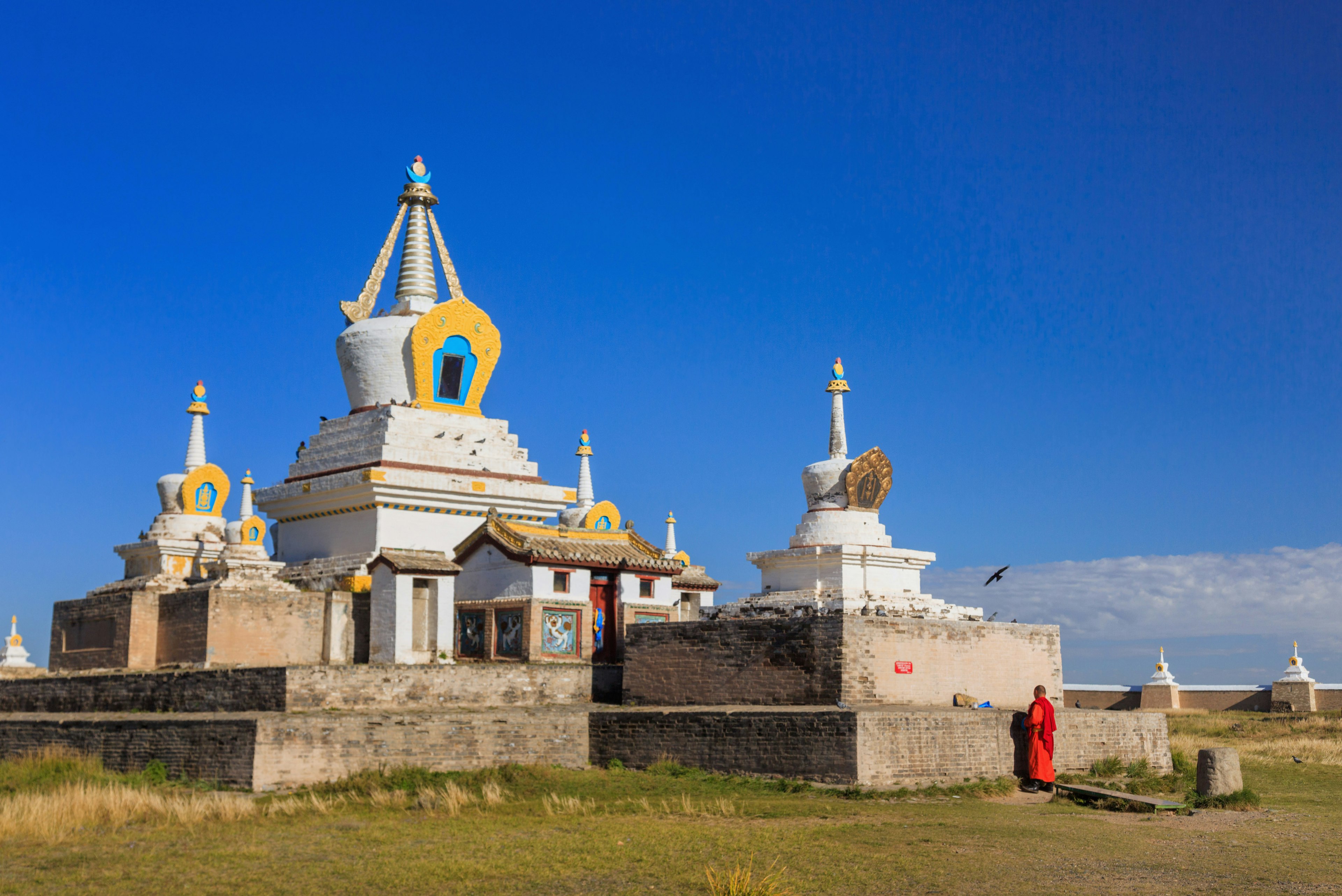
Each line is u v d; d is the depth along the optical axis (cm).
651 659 3784
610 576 4300
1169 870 2230
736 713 3319
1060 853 2359
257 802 2869
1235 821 2889
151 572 5397
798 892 2030
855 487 5325
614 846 2356
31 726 3612
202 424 5681
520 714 3466
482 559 4288
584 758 3544
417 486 4466
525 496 4725
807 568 5241
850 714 3122
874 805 2919
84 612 4494
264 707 3428
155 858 2241
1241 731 5678
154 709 3741
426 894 2002
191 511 5475
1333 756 4556
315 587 4425
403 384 4772
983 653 3747
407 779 3106
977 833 2547
